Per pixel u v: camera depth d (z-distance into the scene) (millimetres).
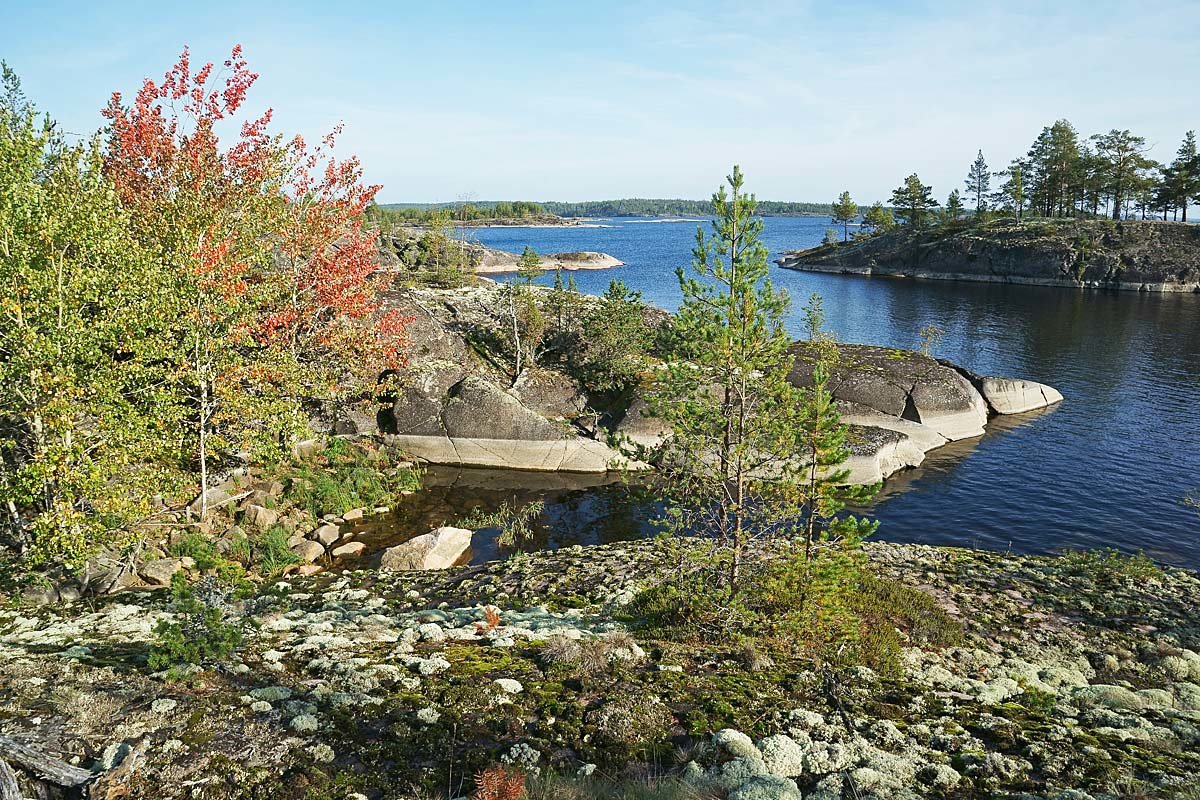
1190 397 46438
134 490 19484
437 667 12258
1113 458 35625
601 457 35156
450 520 28703
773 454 15148
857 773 9148
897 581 19047
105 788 7871
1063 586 19406
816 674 12711
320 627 14773
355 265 32125
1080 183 134375
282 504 27297
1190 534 27000
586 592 19156
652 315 48438
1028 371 54312
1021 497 30984
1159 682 14047
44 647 12906
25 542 18750
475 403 35812
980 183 160250
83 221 17891
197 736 9328
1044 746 10227
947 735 10500
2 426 20641
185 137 28531
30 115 17875
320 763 9094
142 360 20734
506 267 122875
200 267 23062
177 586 12086
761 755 9633
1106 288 110312
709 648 13789
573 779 8914
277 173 29266
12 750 7941
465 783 8828
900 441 35375
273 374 26797
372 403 36156
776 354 15266
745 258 14734
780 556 15922
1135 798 8641
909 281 125750
